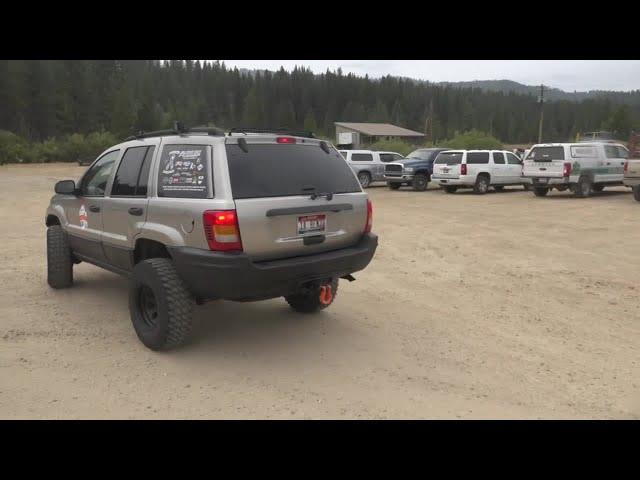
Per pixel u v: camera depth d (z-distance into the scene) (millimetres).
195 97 147375
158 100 140500
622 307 6523
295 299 6043
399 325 5773
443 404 4008
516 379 4461
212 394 4098
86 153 68188
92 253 6039
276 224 4512
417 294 7043
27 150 63594
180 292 4637
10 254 9000
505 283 7637
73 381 4262
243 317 5938
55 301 6328
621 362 4852
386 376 4469
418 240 11047
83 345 5008
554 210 16156
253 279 4348
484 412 3900
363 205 5250
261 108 138250
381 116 137000
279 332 5473
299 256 4734
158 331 4715
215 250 4320
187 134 4922
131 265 5293
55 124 101875
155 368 4539
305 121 129375
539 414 3891
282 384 4285
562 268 8531
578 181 19688
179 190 4648
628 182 18000
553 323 5918
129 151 5430
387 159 26438
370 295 6965
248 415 3801
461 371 4605
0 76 94812
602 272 8266
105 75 123438
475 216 14883
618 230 12227
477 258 9289
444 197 20953
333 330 5559
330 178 5074
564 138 142000
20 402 3912
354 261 5055
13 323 5551
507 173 22750
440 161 22750
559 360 4879
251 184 4473
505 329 5699
